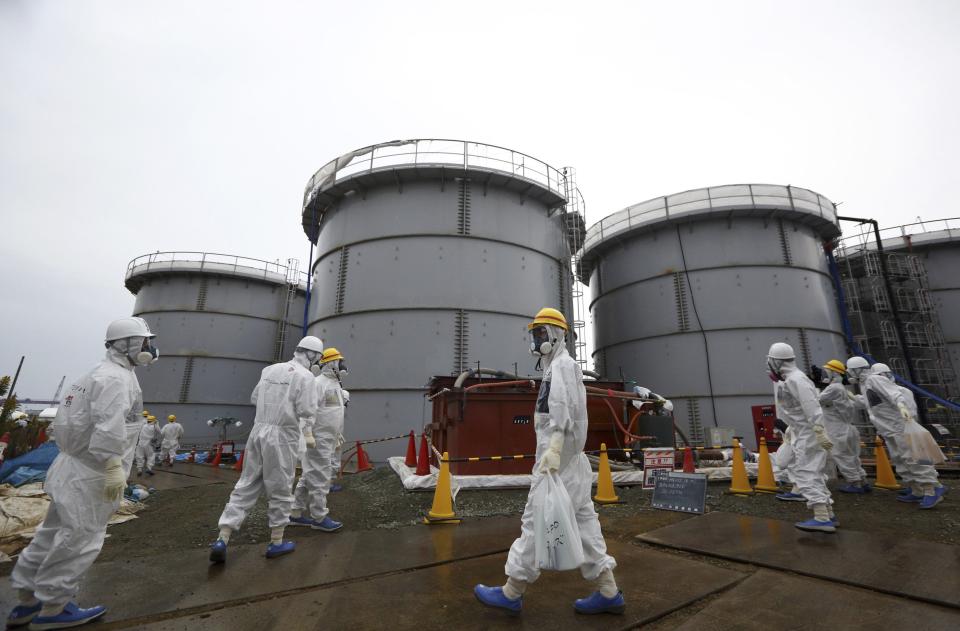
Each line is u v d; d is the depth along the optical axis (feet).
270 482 16.69
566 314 63.10
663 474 24.97
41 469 26.05
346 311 55.52
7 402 39.06
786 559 15.14
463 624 10.66
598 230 81.61
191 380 88.53
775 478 30.73
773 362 21.15
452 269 54.44
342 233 59.93
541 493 10.69
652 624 10.76
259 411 17.60
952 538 18.03
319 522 20.75
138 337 12.82
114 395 11.70
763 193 67.46
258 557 16.40
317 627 10.61
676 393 65.57
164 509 27.45
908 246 84.74
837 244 75.10
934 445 22.85
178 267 92.63
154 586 13.46
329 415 22.25
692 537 18.08
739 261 65.67
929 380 78.89
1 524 20.02
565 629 10.35
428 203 56.75
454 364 51.62
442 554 16.46
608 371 79.56
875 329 82.64
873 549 16.10
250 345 95.40
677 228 70.49
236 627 10.65
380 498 28.71
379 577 14.10
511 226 58.75
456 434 31.12
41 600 10.60
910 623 10.52
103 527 11.75
